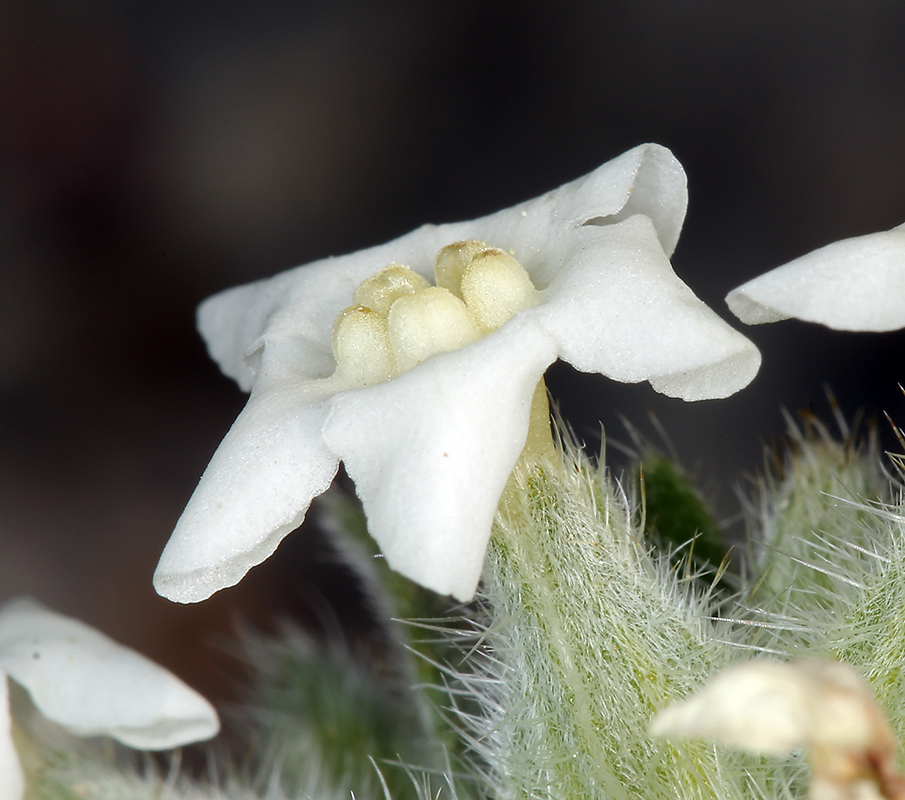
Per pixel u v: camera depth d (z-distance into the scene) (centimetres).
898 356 7
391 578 5
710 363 5
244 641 6
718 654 5
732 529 6
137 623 7
